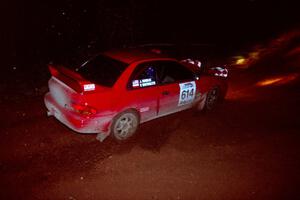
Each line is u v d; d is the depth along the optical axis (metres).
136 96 5.13
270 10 17.94
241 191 4.35
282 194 4.36
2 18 8.69
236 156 5.21
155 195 4.13
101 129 4.92
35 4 9.38
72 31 10.48
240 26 16.31
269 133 6.10
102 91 4.71
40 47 9.64
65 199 3.91
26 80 8.08
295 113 7.07
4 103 6.54
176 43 13.59
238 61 11.59
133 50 5.90
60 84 4.89
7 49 8.88
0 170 4.33
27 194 3.94
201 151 5.27
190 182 4.45
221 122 6.45
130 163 4.76
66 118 4.75
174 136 5.70
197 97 6.37
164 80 5.63
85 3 10.91
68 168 4.50
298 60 11.34
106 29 11.46
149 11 14.12
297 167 5.03
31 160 4.61
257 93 8.28
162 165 4.79
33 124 5.66
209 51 12.86
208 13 17.22
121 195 4.07
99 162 4.70
